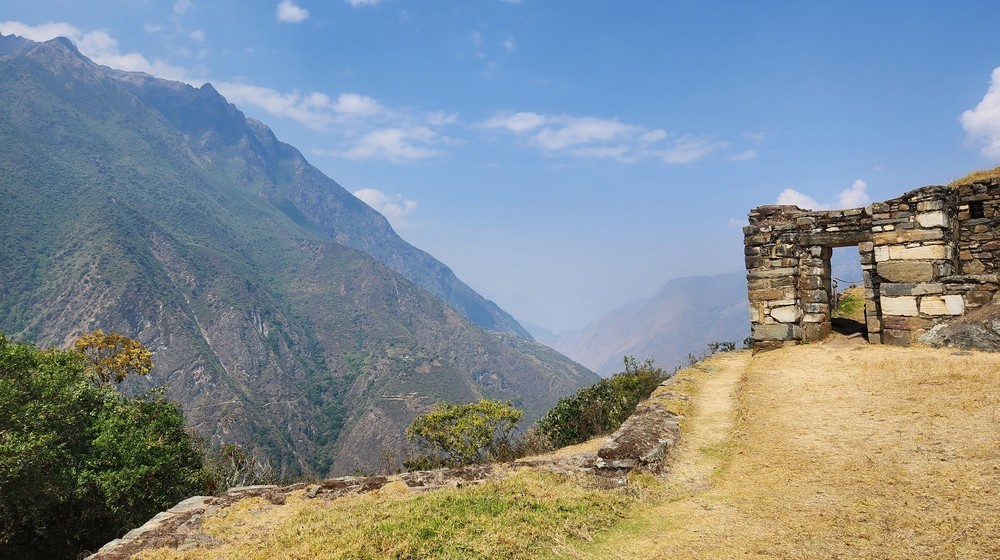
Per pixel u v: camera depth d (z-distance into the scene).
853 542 5.45
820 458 8.12
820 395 11.53
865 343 16.84
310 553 6.66
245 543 7.50
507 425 19.16
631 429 10.76
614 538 6.68
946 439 7.70
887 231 16.42
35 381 18.41
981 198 16.69
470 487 8.88
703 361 20.30
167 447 19.88
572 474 9.52
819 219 18.39
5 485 16.41
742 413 11.50
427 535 6.99
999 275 14.52
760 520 6.48
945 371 11.34
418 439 19.89
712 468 9.07
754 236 19.44
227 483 23.31
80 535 19.16
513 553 6.39
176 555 7.23
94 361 35.16
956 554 4.84
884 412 9.56
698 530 6.52
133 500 17.95
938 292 15.38
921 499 6.09
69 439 19.11
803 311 18.64
